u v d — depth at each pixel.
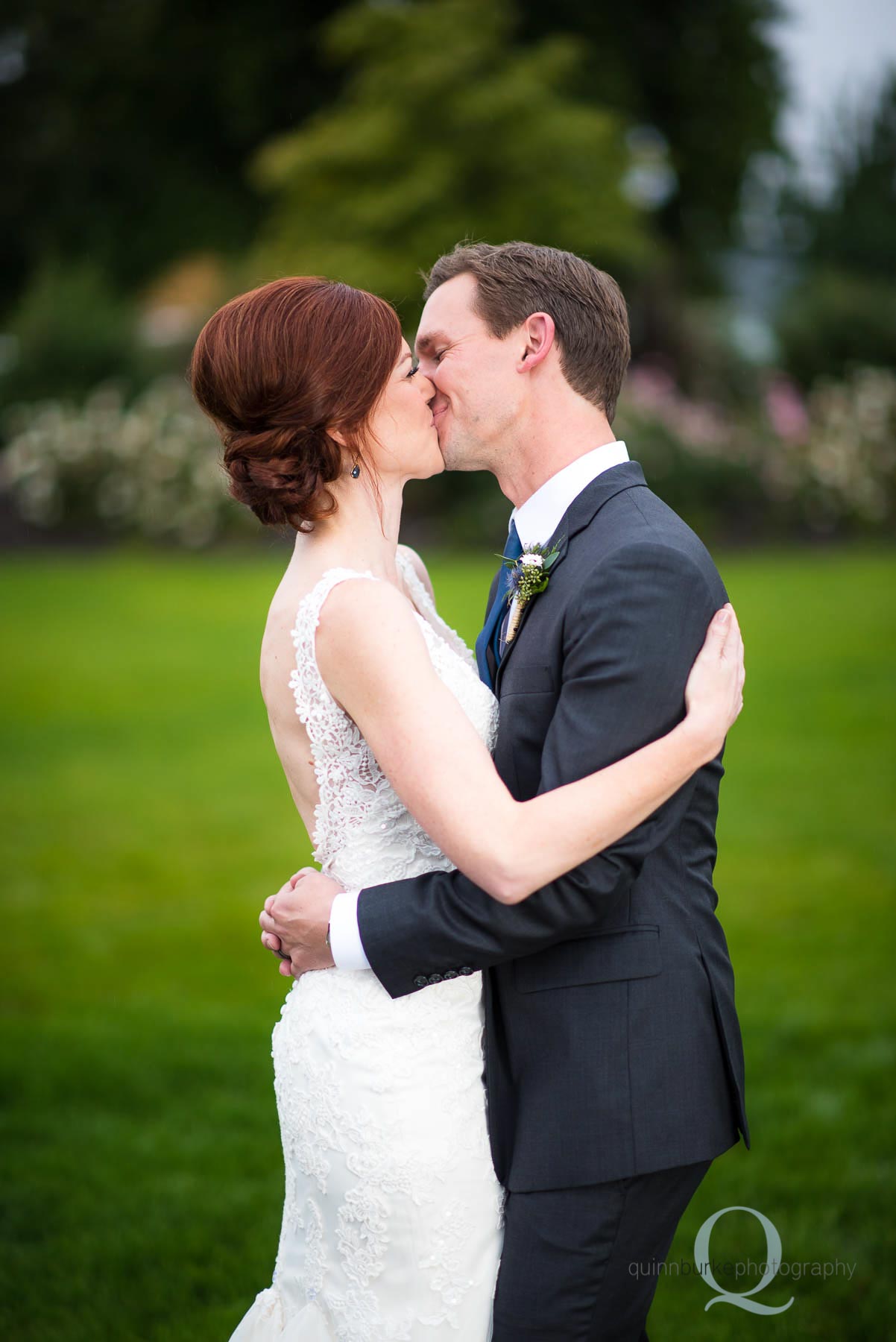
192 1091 3.32
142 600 11.03
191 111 19.48
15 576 12.50
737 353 18.53
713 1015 1.66
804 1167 2.85
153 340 17.50
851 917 4.34
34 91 20.16
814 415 16.30
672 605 1.56
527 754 1.67
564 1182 1.59
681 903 1.66
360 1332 1.64
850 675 7.80
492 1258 1.67
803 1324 2.34
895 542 14.88
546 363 1.80
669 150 19.84
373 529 1.78
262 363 1.67
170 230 20.02
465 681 1.76
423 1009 1.67
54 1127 3.14
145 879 4.94
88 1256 2.61
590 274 1.83
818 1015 3.63
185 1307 2.43
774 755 6.27
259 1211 2.77
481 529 13.85
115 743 6.86
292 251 16.00
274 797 5.99
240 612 10.48
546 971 1.64
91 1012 3.81
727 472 14.76
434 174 15.39
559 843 1.48
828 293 20.02
